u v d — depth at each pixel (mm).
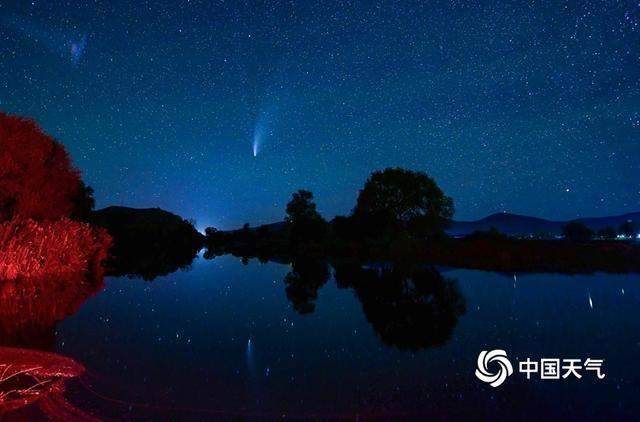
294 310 11398
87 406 4734
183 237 50781
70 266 16109
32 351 6758
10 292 12031
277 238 47906
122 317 10016
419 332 8703
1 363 6043
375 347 7590
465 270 20125
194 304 12289
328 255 32781
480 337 8164
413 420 4555
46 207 19172
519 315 10062
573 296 12461
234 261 30766
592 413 4641
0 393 4926
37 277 14391
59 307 10797
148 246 44125
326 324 9578
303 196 43125
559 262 19797
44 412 4500
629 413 4621
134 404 4867
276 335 8539
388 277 18719
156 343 7738
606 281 15422
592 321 9305
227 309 11523
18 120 18688
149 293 14211
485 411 4758
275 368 6383
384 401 5105
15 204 18016
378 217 34344
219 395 5270
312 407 4938
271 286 16625
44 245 14789
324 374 6137
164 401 5012
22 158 18328
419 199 34281
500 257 21859
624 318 9547
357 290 15086
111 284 16125
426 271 20312
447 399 5148
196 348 7480
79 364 6230
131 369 6164
